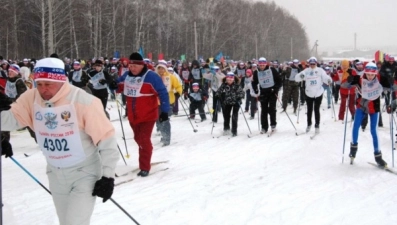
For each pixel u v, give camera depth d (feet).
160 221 14.26
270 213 15.08
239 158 24.26
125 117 41.47
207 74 47.21
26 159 24.45
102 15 115.03
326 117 41.55
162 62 33.91
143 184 18.84
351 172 20.66
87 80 30.60
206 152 26.04
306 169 21.36
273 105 31.81
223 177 20.02
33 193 17.47
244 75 49.01
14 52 105.60
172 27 155.02
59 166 9.32
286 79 44.09
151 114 20.07
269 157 24.32
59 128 9.02
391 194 17.20
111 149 9.28
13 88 28.66
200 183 18.97
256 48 192.03
